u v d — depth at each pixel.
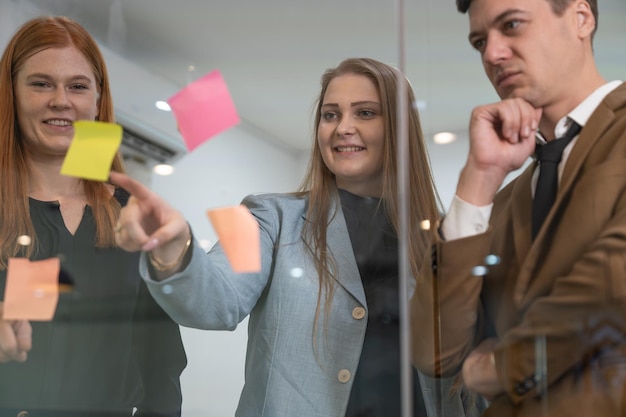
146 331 1.29
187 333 1.31
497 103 1.15
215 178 1.35
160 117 1.38
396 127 1.29
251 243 1.31
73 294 1.29
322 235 1.34
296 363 1.29
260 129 1.40
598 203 1.07
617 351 1.04
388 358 1.26
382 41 1.37
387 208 1.29
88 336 1.29
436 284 1.13
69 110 1.35
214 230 1.32
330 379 1.28
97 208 1.29
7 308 1.29
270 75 1.43
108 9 1.43
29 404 1.28
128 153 1.32
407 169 1.24
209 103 1.39
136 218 1.20
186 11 1.44
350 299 1.30
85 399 1.29
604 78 1.13
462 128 1.19
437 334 1.13
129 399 1.30
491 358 1.09
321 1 1.37
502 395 1.09
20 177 1.31
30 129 1.32
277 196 1.39
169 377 1.30
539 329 1.07
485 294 1.10
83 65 1.38
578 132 1.11
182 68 1.42
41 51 1.37
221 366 1.31
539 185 1.11
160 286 1.23
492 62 1.17
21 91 1.36
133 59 1.42
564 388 1.05
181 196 1.33
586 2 1.16
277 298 1.32
